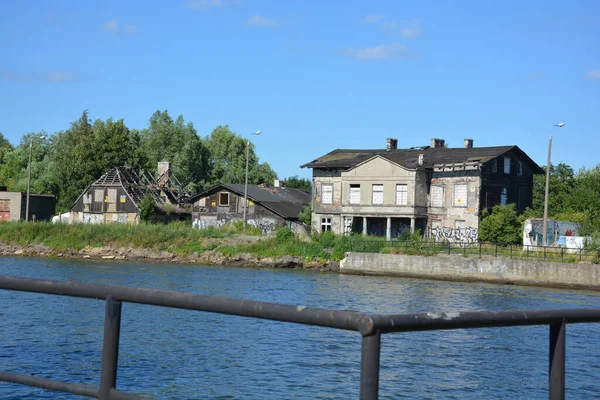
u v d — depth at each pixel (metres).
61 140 110.31
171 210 86.00
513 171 70.75
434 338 23.83
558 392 3.08
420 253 54.12
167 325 24.36
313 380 17.55
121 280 43.56
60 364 17.94
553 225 59.25
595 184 86.75
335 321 2.66
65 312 25.34
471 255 52.09
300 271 56.22
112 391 3.21
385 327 2.61
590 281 45.66
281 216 77.38
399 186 69.06
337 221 72.56
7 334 21.42
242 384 16.97
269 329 23.86
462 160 68.88
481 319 2.87
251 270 55.38
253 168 115.25
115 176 87.88
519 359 20.72
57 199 100.00
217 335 22.78
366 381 2.58
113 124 99.44
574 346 22.58
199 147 107.38
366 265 54.41
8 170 111.88
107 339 3.23
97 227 66.12
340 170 72.88
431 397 16.31
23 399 14.52
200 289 39.81
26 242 64.81
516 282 48.28
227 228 69.19
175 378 17.39
